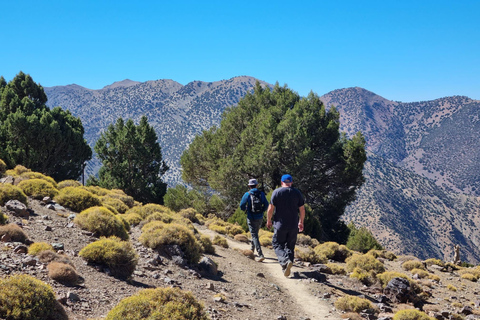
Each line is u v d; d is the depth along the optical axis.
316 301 8.39
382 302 10.05
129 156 42.75
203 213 35.62
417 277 14.53
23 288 4.26
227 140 37.34
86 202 11.99
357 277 11.62
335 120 36.09
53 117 47.97
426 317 7.88
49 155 40.94
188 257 8.91
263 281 9.27
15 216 8.58
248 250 12.52
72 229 8.75
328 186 36.09
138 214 14.36
